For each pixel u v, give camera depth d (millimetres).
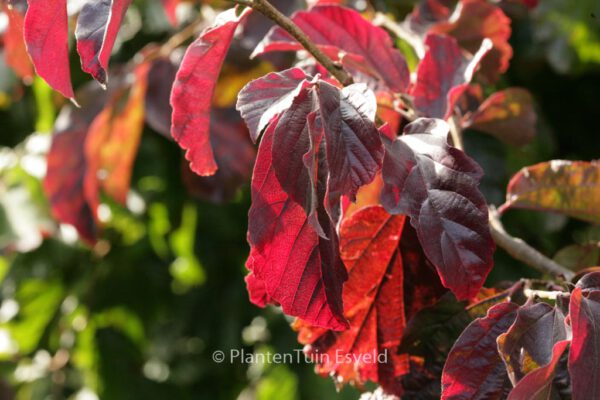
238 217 1463
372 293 737
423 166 651
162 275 1599
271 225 641
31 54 641
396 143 662
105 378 1604
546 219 1194
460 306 724
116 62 1448
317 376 1271
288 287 650
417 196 646
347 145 619
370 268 732
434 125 663
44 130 1380
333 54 759
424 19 985
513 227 1229
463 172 646
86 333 1608
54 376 1675
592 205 791
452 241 642
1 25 1105
